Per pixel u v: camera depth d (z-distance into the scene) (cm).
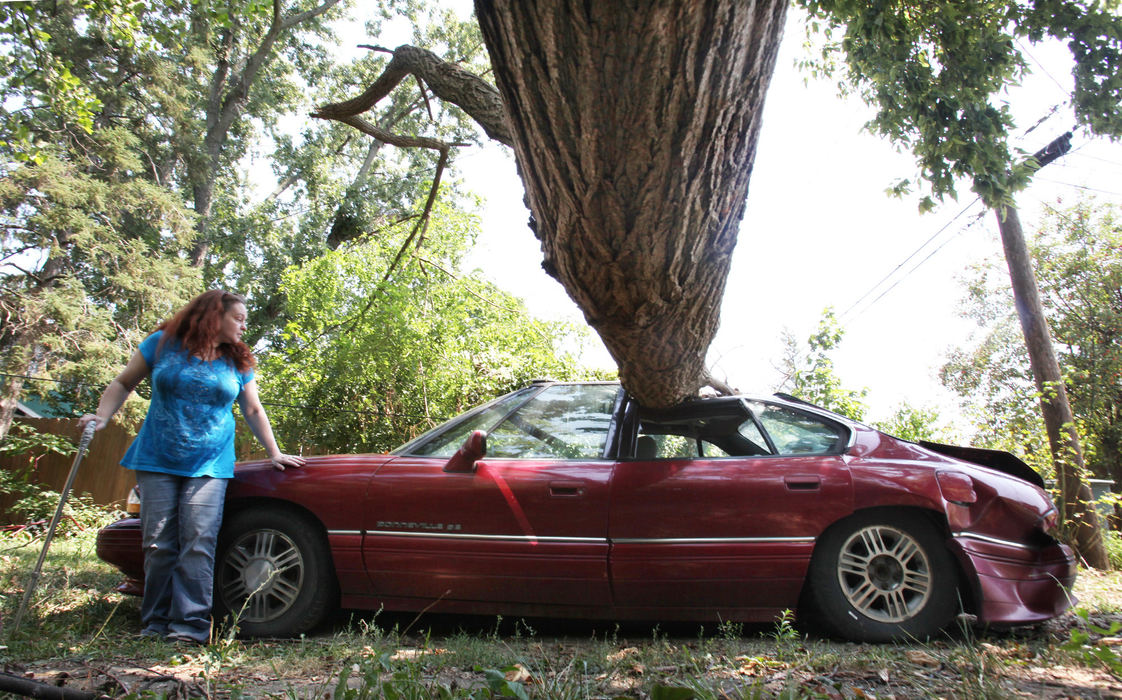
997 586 392
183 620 387
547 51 191
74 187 1418
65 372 1314
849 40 596
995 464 464
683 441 448
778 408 459
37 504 1089
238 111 2381
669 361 365
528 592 413
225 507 441
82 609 459
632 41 186
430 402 871
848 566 406
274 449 449
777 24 205
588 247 256
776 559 402
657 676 309
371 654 341
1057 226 1959
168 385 406
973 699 273
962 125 535
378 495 425
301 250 2500
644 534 409
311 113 667
